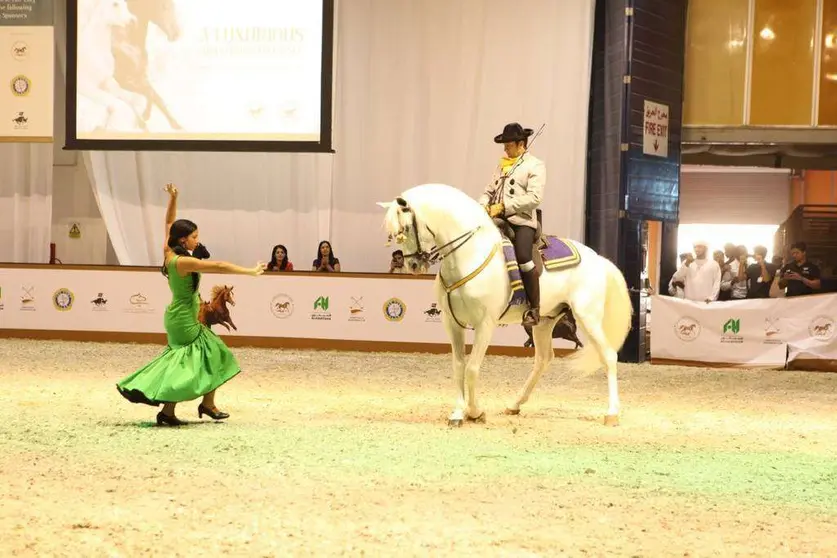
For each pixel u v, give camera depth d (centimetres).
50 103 1825
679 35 1802
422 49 1883
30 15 1823
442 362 1527
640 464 734
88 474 638
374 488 617
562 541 508
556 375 1405
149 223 1931
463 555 478
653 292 1783
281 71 1775
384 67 1894
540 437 841
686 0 1839
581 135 1822
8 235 1944
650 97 1750
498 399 1125
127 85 1794
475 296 871
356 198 1911
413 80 1888
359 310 1673
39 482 612
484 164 1872
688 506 600
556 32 1830
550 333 976
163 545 482
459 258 870
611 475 687
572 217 1830
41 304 1712
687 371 1528
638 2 1728
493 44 1859
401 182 1898
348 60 1898
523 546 497
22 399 996
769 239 3061
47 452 709
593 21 1816
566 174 1830
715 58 1922
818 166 2019
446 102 1880
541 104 1841
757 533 541
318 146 1772
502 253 895
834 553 504
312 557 469
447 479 652
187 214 1938
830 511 600
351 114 1903
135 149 1795
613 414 934
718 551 501
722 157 2036
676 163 1806
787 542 523
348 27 1897
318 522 529
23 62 1823
